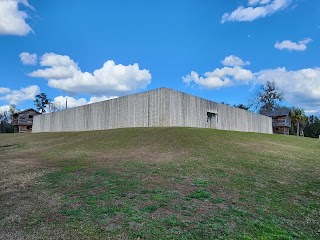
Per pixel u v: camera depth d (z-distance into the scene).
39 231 4.04
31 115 45.59
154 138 15.18
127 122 23.03
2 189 6.39
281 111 48.91
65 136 20.55
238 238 3.88
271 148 14.08
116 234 3.93
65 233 3.96
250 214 4.80
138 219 4.44
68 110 30.56
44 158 11.21
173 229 4.11
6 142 20.12
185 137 15.16
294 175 8.08
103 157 10.80
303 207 5.33
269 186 6.75
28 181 7.08
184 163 9.23
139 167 8.56
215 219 4.52
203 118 23.91
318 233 4.19
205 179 7.12
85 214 4.66
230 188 6.38
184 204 5.18
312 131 55.53
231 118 28.34
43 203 5.29
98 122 26.05
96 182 6.70
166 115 20.34
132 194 5.71
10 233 3.99
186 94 22.31
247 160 10.09
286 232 4.14
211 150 11.99
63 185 6.52
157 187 6.25
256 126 33.81
